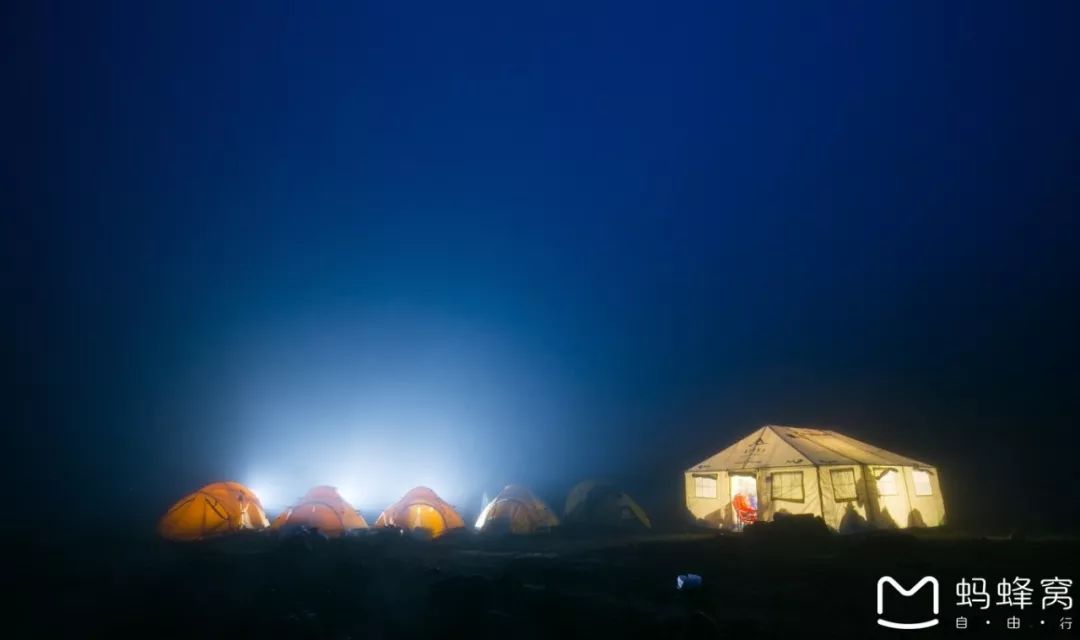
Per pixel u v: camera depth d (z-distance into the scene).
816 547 19.91
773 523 22.28
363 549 19.11
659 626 9.20
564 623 9.65
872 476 24.83
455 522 25.92
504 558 18.05
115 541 20.56
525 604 10.76
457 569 15.27
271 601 10.87
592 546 21.22
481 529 25.94
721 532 25.30
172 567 14.84
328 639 8.96
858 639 9.35
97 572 14.00
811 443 26.58
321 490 24.86
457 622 9.59
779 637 9.31
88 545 19.53
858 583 13.46
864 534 22.58
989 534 22.89
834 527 23.34
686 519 28.14
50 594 11.84
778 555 18.16
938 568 14.67
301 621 9.38
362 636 9.10
